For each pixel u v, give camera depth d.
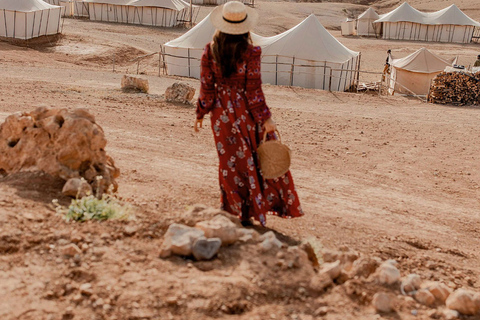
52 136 4.54
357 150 10.98
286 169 4.11
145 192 5.26
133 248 3.38
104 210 3.82
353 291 3.20
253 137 4.13
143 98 15.03
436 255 5.07
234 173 4.18
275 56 24.09
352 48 40.50
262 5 64.88
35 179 4.36
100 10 42.31
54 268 3.12
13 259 3.18
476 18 60.22
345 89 25.17
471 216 7.18
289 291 3.09
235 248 3.43
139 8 42.28
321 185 7.86
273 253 3.40
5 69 20.31
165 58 26.39
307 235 4.68
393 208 7.05
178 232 3.43
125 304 2.81
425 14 48.94
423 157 10.86
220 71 3.99
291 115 14.99
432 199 7.90
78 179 4.28
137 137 9.77
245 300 2.94
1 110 11.16
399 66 25.23
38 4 31.61
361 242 4.97
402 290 3.41
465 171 9.92
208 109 4.14
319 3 71.19
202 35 25.08
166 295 2.89
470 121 16.30
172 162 7.98
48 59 26.92
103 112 12.30
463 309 3.30
